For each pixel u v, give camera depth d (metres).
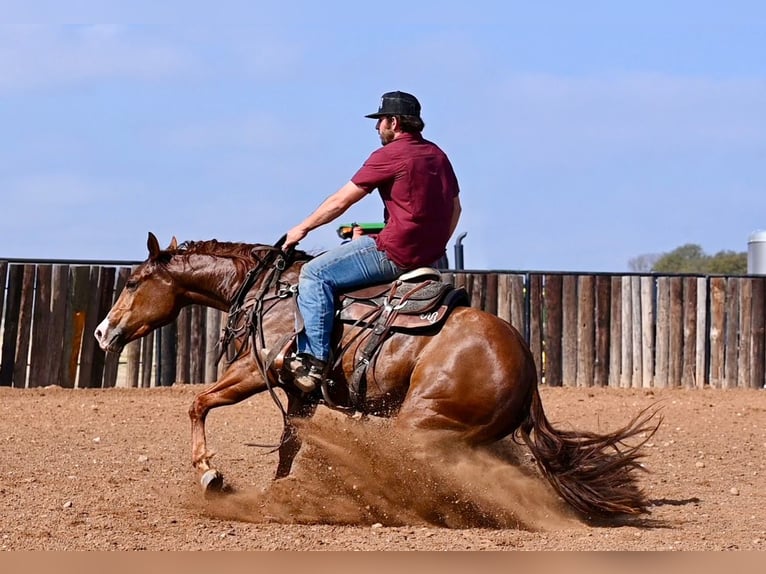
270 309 10.02
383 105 9.77
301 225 9.88
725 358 22.00
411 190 9.58
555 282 21.41
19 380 19.50
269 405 18.78
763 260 27.88
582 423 17.25
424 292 9.46
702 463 13.65
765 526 9.82
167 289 10.78
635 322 21.69
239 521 9.70
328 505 9.75
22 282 19.50
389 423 9.51
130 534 8.87
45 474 11.89
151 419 16.72
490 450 10.37
